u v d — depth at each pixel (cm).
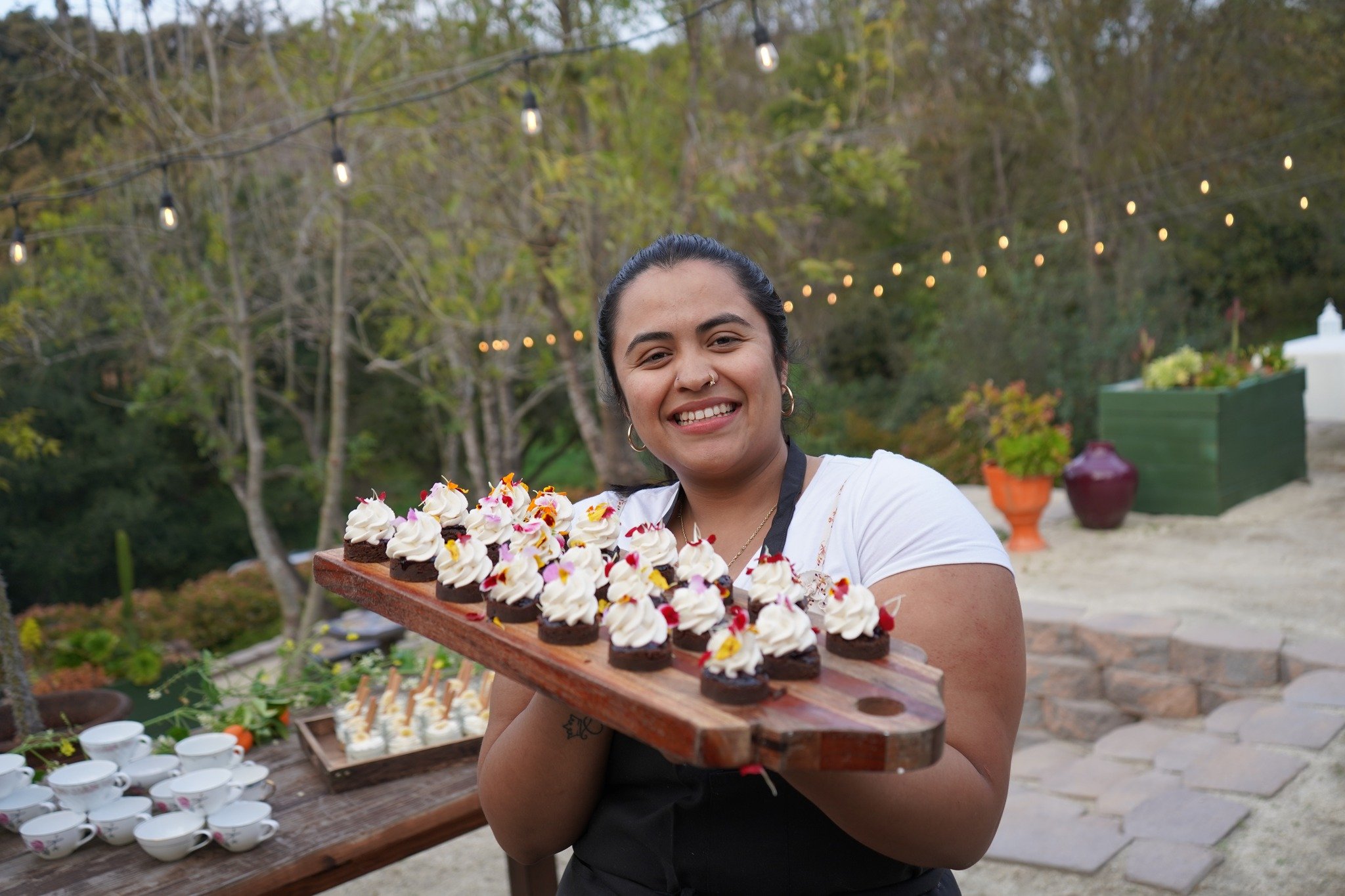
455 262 853
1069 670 550
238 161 916
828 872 129
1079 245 1630
